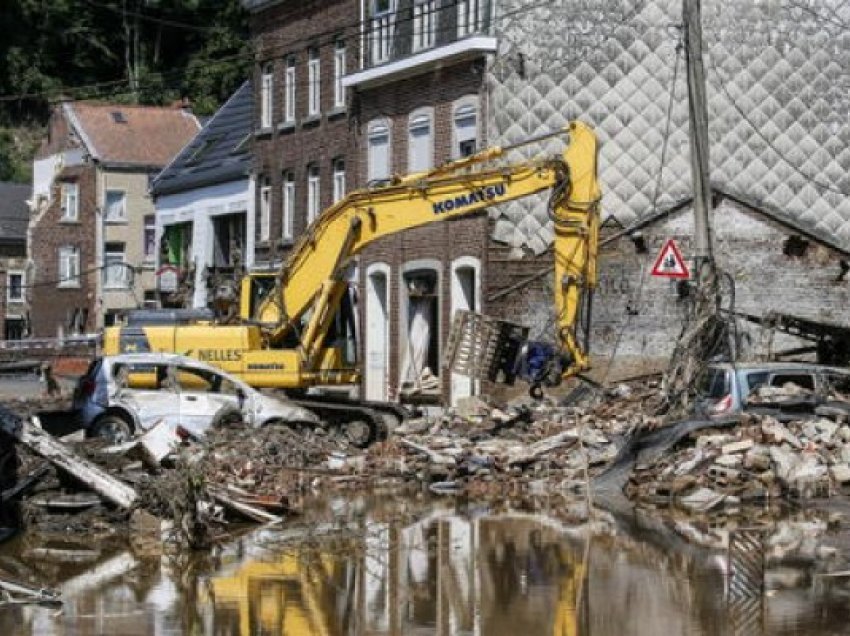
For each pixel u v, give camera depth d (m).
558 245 30.20
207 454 27.41
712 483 25.25
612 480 26.83
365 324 45.59
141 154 81.12
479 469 28.52
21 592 17.36
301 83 50.50
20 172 104.44
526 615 16.45
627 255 39.12
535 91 39.66
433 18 42.84
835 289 39.66
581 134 30.58
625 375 38.97
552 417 31.83
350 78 45.88
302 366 33.94
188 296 57.56
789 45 39.78
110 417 31.84
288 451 29.59
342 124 47.69
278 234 51.88
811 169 39.75
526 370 30.69
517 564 19.39
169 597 17.52
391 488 27.97
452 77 41.75
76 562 19.95
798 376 27.97
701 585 17.89
